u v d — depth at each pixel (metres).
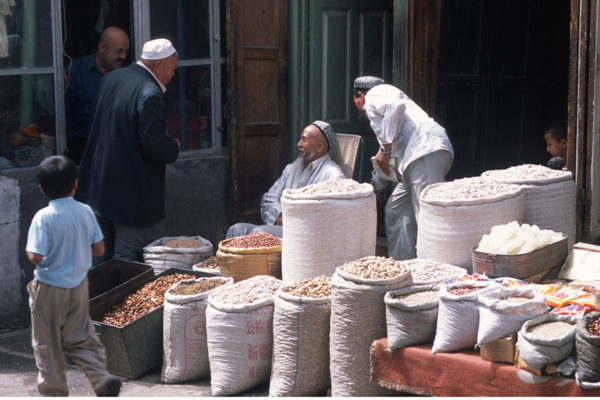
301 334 4.02
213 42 6.39
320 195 4.43
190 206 6.33
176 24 6.17
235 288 4.40
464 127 7.47
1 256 5.40
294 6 6.49
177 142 5.35
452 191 4.53
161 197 5.44
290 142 6.70
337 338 3.93
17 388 4.33
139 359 4.53
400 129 5.26
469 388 3.56
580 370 3.26
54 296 3.78
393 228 5.46
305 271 4.48
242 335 4.16
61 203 3.83
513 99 7.81
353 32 6.72
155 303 4.67
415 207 5.23
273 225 5.65
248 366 4.20
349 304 3.87
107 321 4.59
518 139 7.93
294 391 4.07
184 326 4.39
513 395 3.44
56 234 3.77
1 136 5.42
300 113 6.61
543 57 7.95
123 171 5.23
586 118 5.11
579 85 5.10
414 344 3.76
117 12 6.92
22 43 5.45
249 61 6.40
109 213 5.27
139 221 5.33
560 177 4.72
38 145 5.59
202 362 4.45
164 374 4.46
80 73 5.93
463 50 7.32
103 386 3.85
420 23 6.05
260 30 6.43
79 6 7.37
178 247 5.32
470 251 4.36
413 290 3.90
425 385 3.70
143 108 5.12
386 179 5.42
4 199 5.38
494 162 7.77
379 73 6.93
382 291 3.84
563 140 6.01
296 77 6.57
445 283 3.88
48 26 5.56
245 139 6.45
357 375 3.91
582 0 5.02
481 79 7.50
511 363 3.48
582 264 4.29
